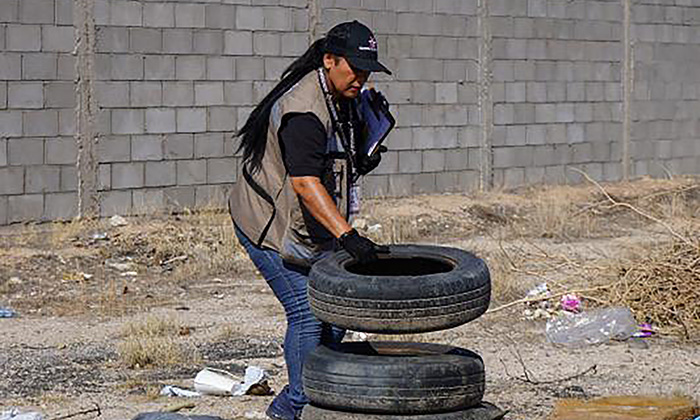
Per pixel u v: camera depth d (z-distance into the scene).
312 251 10.33
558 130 35.81
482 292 9.46
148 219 27.91
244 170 10.50
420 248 10.15
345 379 9.43
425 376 9.38
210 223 27.73
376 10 31.78
